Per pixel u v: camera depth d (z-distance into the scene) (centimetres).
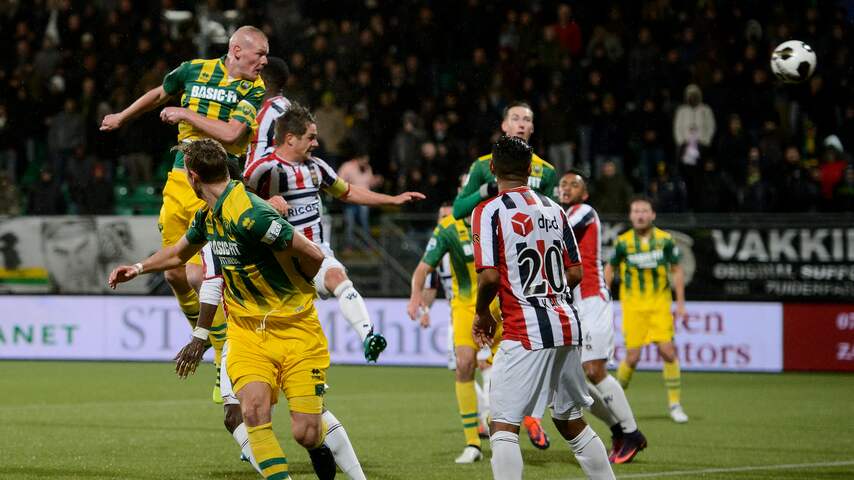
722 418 2306
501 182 1251
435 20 4272
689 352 3272
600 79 3947
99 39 4225
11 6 4359
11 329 3500
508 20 4222
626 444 1700
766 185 3550
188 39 4166
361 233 3356
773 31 4088
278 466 1162
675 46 4156
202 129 1425
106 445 1862
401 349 3366
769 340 3219
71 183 3772
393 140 3950
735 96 3909
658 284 2339
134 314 3441
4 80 4172
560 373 1220
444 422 2223
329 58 4131
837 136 3931
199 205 1507
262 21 4247
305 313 1195
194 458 1717
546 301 1208
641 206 2334
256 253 1158
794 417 2320
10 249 3441
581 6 4316
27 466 1633
